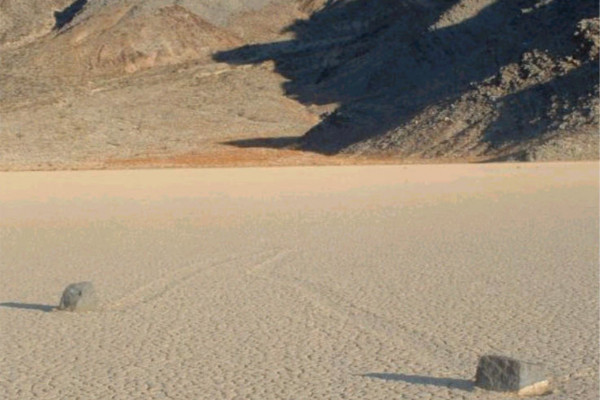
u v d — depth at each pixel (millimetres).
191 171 68000
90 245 25531
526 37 104375
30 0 174375
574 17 99000
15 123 114188
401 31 139875
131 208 37094
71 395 11508
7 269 21516
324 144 101312
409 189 45875
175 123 118500
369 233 27266
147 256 23062
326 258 22203
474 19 125062
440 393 11320
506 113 88750
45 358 13164
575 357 12828
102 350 13578
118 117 119375
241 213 34219
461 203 37188
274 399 11258
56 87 134625
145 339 14188
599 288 17719
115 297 17547
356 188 47125
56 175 63188
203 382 11969
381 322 15141
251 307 16406
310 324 15039
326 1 170625
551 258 21641
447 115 92500
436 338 14031
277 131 115938
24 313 16188
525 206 35156
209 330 14727
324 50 147000
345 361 12844
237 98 130250
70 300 16266
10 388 11797
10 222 32094
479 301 16734
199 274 20016
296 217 32406
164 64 150125
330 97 128125
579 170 60281
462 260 21625
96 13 161625
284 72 142125
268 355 13211
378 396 11297
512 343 13664
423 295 17375
